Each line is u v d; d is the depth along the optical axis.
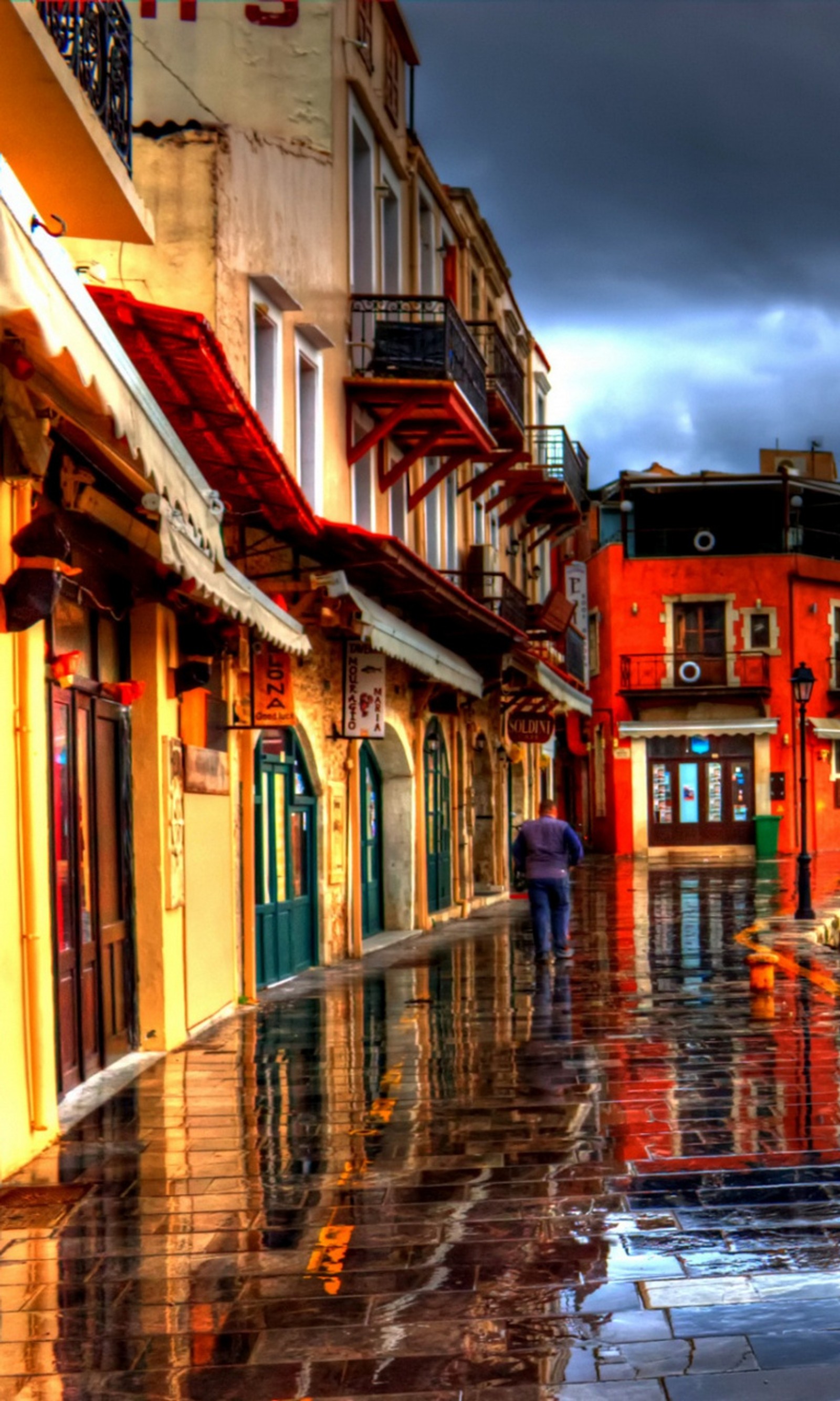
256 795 12.83
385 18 17.86
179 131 12.63
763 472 49.50
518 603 24.48
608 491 47.22
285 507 11.60
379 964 15.05
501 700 26.89
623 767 43.34
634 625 43.84
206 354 8.02
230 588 8.82
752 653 43.28
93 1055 8.48
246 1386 3.88
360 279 17.19
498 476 22.92
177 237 12.57
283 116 15.16
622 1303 4.40
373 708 15.36
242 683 11.88
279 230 14.09
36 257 4.29
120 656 9.39
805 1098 7.44
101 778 8.93
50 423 6.53
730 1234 5.06
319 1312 4.42
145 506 6.86
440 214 21.77
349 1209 5.54
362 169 17.22
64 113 7.14
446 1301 4.47
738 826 42.91
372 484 17.45
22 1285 4.75
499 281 27.02
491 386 21.02
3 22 6.26
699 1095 7.58
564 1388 3.79
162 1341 4.23
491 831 26.69
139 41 13.33
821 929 17.62
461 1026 10.30
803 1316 4.25
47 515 6.36
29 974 6.66
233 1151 6.55
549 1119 7.06
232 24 14.32
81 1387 3.91
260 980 12.84
